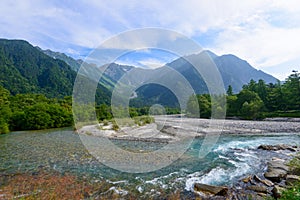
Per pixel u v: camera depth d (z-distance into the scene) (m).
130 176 7.63
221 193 6.12
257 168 8.88
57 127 27.55
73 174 7.80
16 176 7.61
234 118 41.06
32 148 13.18
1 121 22.72
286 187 6.40
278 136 19.03
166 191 6.36
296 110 42.66
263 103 42.78
